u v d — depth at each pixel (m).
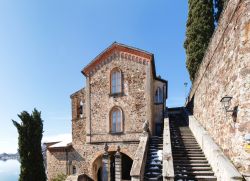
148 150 16.09
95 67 21.58
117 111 20.55
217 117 11.92
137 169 12.30
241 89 8.35
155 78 23.83
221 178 9.66
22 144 17.19
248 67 8.23
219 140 11.55
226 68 10.30
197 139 15.68
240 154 8.34
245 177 7.94
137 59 20.28
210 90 13.60
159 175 12.80
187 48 23.59
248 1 8.30
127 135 19.92
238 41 8.75
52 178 22.06
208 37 22.08
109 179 16.27
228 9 9.97
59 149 22.23
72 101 22.56
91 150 20.94
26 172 16.86
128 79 20.41
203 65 15.73
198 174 11.43
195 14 22.64
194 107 20.27
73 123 22.20
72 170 21.53
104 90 21.11
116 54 20.97
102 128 20.80
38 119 17.92
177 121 22.98
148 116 19.53
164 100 23.77
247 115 8.14
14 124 17.34
